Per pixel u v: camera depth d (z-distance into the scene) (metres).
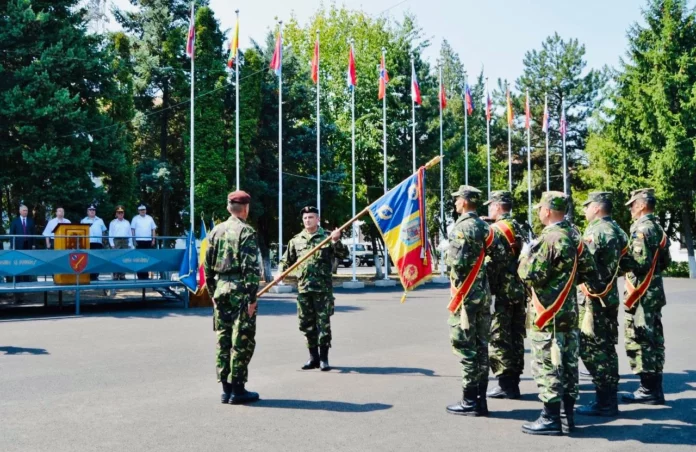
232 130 28.14
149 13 27.62
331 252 8.41
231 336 6.50
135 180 25.83
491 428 5.64
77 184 20.14
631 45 36.41
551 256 5.50
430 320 13.47
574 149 50.56
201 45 26.44
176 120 29.38
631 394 6.75
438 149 32.12
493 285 6.77
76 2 21.95
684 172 32.31
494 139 51.19
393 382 7.46
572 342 5.56
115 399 6.63
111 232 17.59
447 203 36.53
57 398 6.66
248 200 6.83
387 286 26.12
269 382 7.47
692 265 32.66
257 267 6.53
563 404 5.55
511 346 6.80
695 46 34.16
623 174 35.12
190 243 16.08
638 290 6.62
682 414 6.16
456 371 8.10
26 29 20.14
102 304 17.12
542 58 51.06
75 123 20.44
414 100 27.05
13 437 5.30
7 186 20.83
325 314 8.20
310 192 28.45
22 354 9.31
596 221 6.51
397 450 5.00
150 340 10.69
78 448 5.02
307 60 40.56
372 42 38.16
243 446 5.08
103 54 21.92
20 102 19.28
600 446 5.15
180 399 6.64
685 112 32.56
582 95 50.06
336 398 6.69
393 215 8.16
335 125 30.70
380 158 32.47
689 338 10.91
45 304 15.88
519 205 47.53
